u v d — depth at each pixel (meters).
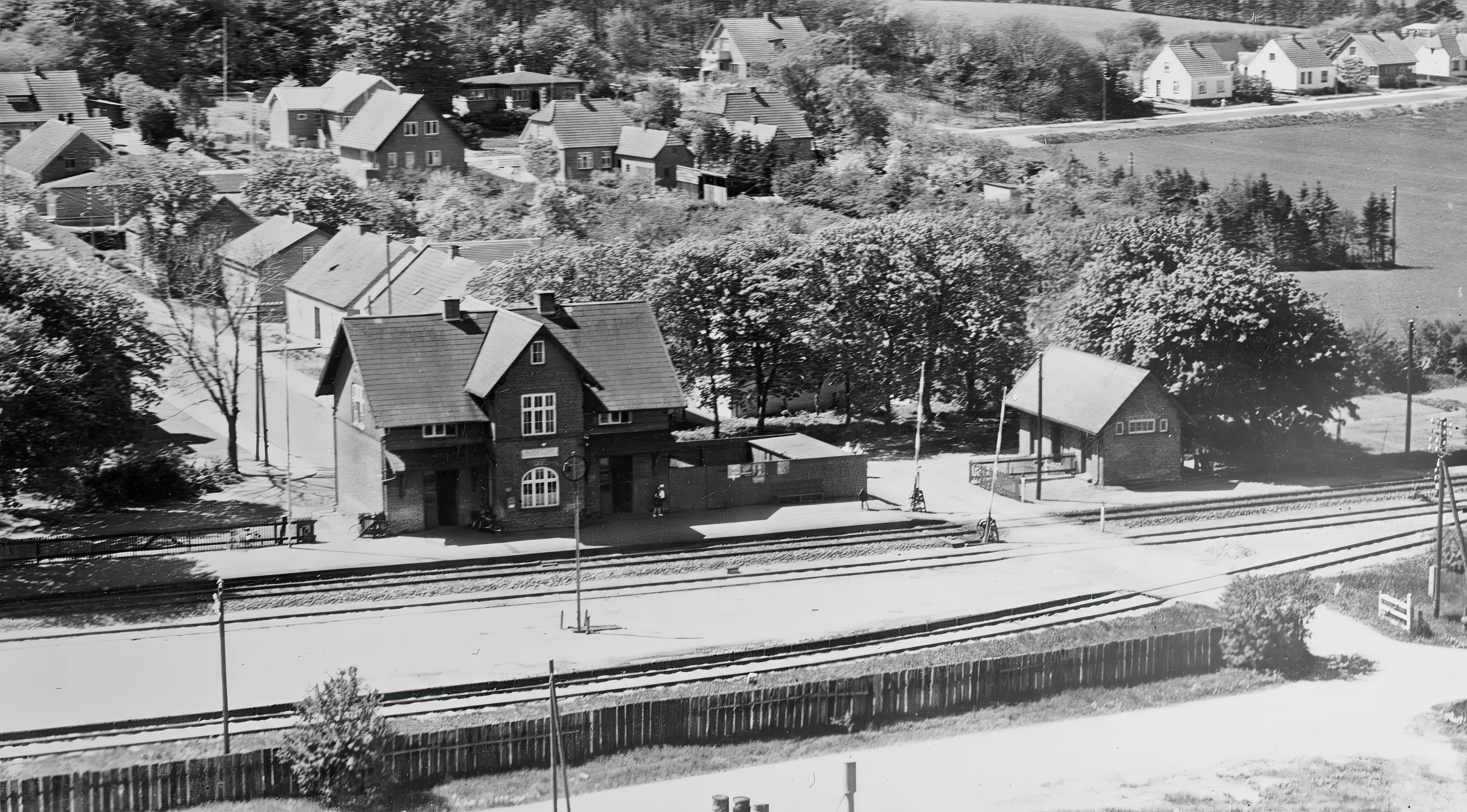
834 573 101.94
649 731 76.62
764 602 96.06
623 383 108.12
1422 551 110.25
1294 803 73.00
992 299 136.50
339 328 106.19
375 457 103.62
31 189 185.62
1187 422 123.38
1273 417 127.25
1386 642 94.81
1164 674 88.69
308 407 133.62
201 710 77.44
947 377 137.00
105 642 86.88
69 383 99.81
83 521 104.50
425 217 188.62
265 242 162.00
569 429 105.44
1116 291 134.38
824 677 83.69
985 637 90.88
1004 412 129.88
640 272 130.38
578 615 89.88
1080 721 82.62
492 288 128.75
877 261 134.00
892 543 106.94
